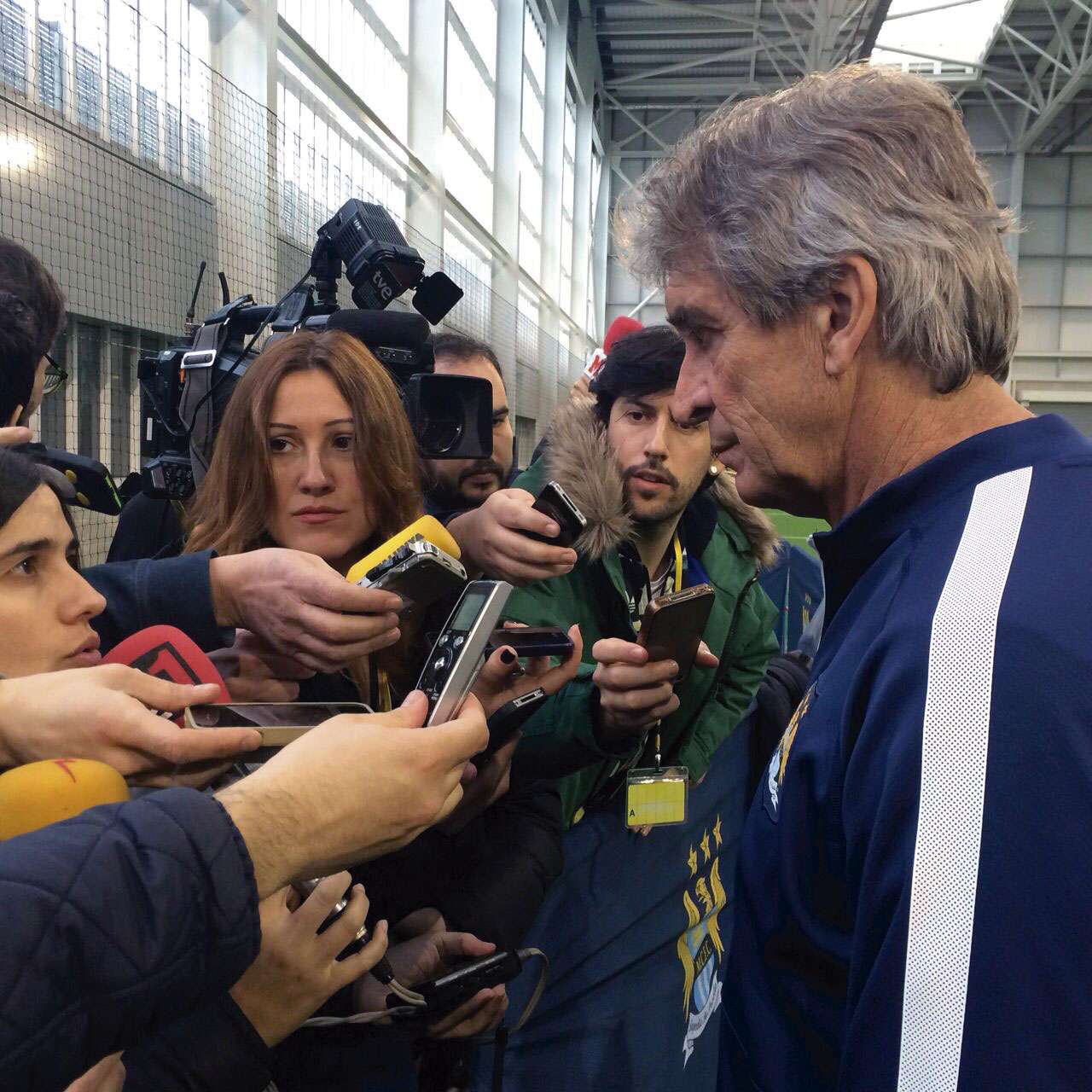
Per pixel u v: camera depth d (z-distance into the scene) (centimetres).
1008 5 1369
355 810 54
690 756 145
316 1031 89
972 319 60
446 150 845
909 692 50
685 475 138
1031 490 54
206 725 65
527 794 125
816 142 62
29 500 67
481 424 128
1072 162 1639
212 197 383
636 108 1733
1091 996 42
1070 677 45
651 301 1791
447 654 69
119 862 44
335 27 614
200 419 143
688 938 144
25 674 67
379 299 156
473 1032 103
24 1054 40
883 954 47
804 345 64
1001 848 44
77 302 297
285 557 87
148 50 342
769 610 165
